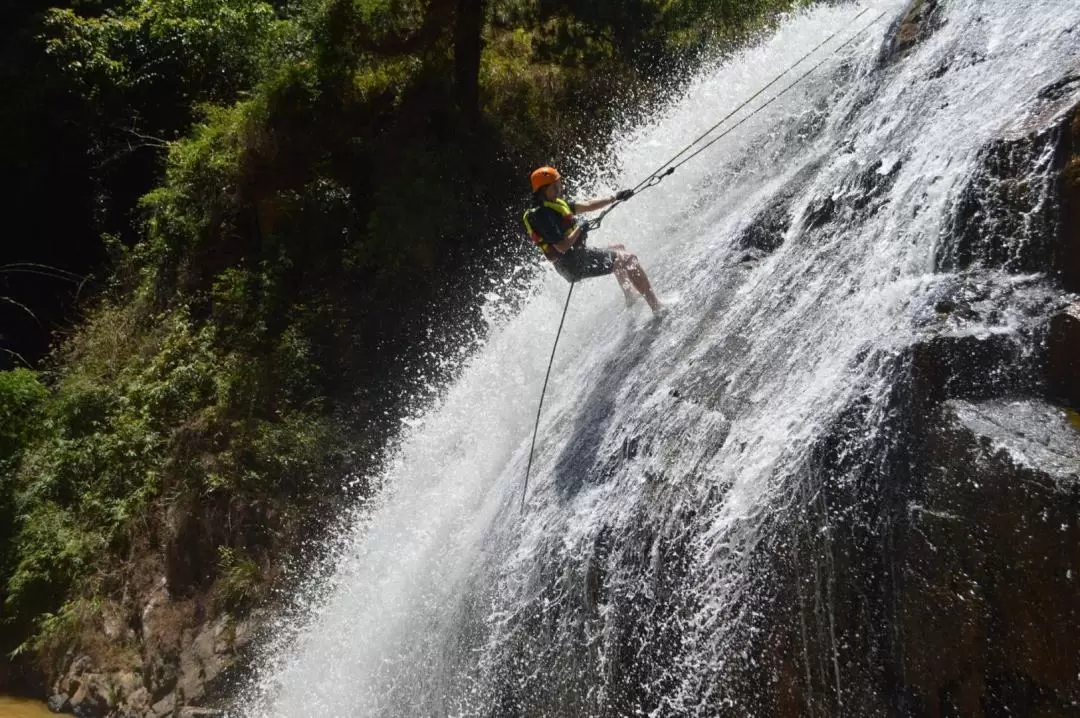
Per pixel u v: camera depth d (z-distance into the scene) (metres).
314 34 11.88
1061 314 3.99
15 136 14.99
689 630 4.65
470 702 5.87
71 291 14.41
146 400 9.97
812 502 4.27
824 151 6.92
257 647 8.02
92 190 15.38
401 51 11.84
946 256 4.73
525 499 6.20
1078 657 3.37
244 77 14.19
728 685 4.40
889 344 4.38
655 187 9.12
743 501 4.60
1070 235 4.20
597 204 6.76
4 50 15.29
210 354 10.16
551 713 5.31
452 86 11.55
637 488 5.27
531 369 7.81
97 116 15.01
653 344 6.36
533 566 5.71
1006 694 3.55
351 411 9.82
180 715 7.65
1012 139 4.61
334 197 10.86
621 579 5.10
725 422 5.04
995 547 3.64
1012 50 5.62
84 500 9.37
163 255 11.70
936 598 3.76
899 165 5.47
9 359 13.88
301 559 8.64
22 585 8.80
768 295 5.76
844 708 3.98
